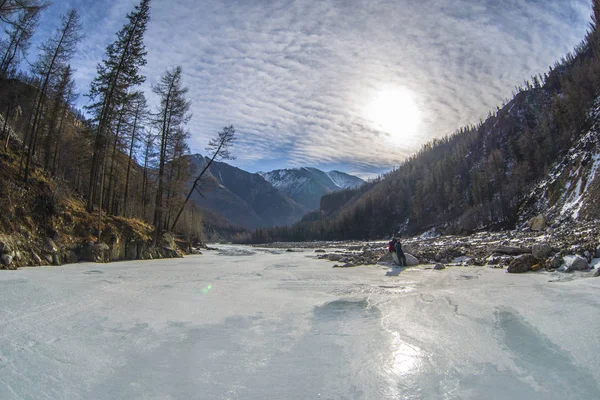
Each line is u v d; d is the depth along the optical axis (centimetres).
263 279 1282
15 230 1548
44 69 2258
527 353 471
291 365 446
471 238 3712
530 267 1259
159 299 844
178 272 1511
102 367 430
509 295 839
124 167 3434
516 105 10988
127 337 546
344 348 509
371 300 857
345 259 2150
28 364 425
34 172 2116
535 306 705
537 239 1986
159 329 594
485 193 7312
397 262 1803
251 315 705
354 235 11581
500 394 361
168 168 3127
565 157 5069
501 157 8306
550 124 7181
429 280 1202
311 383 393
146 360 456
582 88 6669
